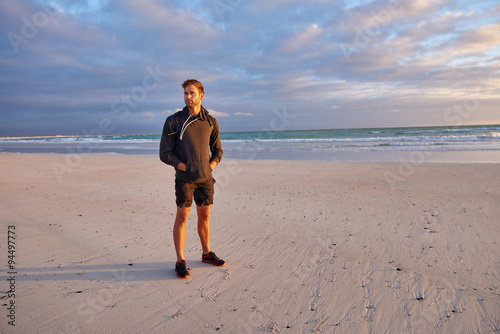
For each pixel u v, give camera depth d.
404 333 2.02
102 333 2.03
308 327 2.09
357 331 2.05
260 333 2.04
